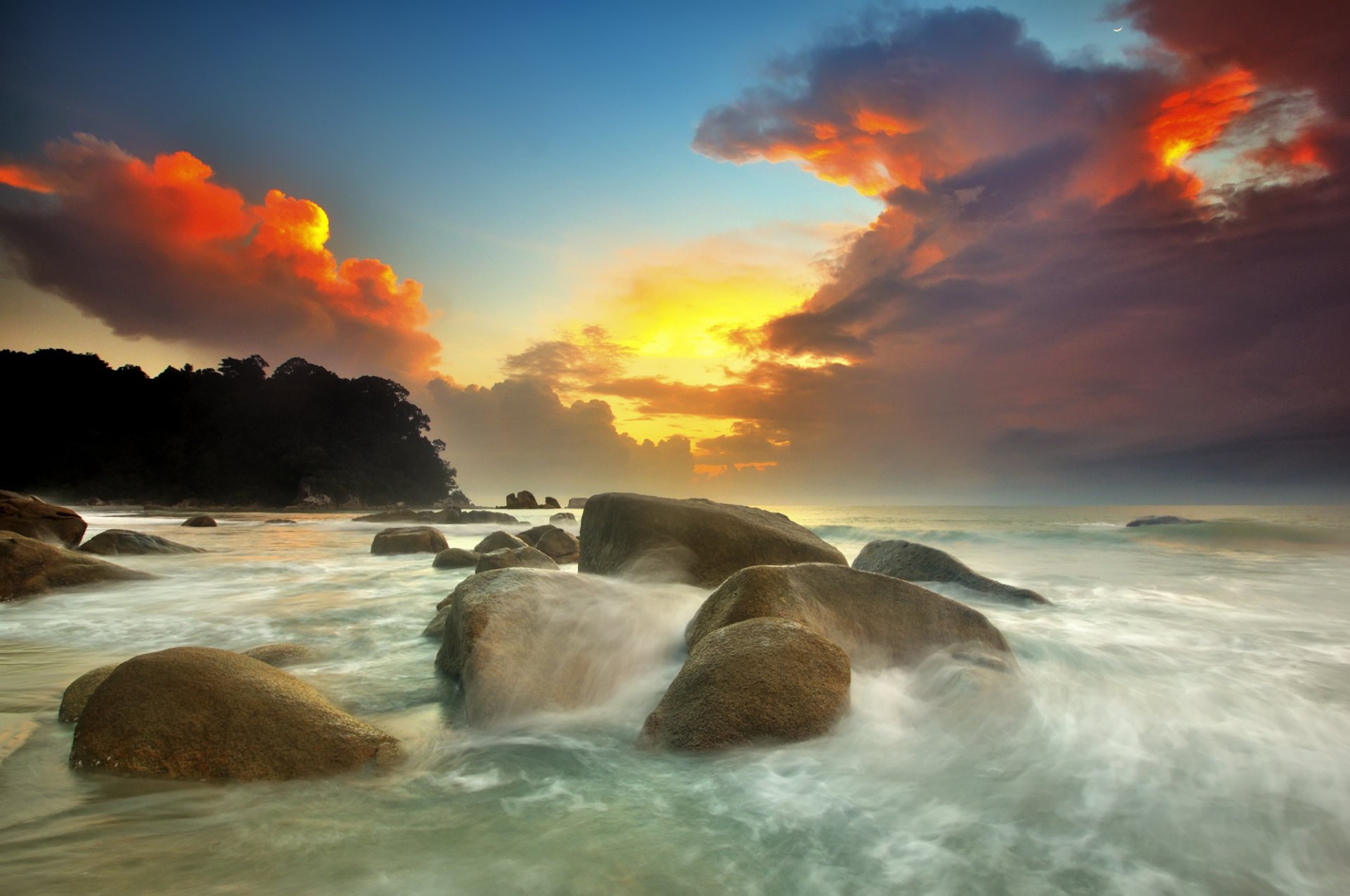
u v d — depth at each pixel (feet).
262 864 9.62
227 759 12.60
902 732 14.62
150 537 58.44
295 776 12.58
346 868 9.52
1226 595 35.32
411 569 50.11
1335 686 18.01
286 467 347.56
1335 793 11.86
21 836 10.45
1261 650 22.18
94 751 12.66
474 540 92.32
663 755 13.71
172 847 10.12
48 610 31.89
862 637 18.49
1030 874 9.45
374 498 369.30
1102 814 11.16
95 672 16.81
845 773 12.75
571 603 20.21
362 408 399.44
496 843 10.27
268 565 52.54
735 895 8.91
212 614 30.76
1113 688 17.54
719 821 11.02
